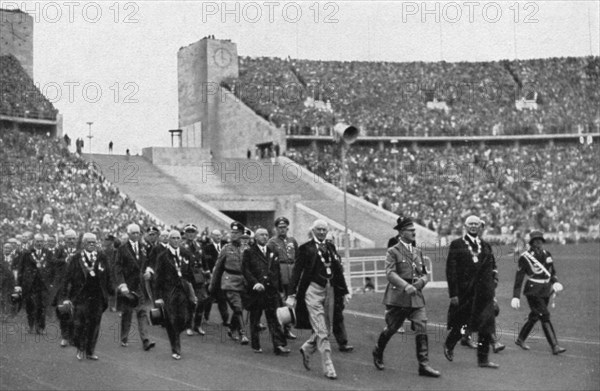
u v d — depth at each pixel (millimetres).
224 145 57219
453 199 50719
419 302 10250
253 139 56000
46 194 37094
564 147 55562
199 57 58719
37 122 45750
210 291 14180
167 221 40625
